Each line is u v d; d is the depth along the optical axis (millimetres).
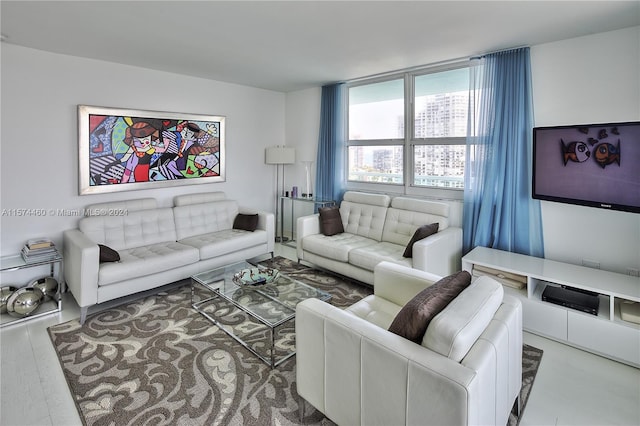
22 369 2271
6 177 3232
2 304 3021
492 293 1686
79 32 2873
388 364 1402
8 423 1820
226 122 4945
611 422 1838
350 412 1586
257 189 5496
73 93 3559
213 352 2477
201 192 4738
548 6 2365
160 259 3334
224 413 1888
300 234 4195
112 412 1894
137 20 2621
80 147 3604
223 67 4035
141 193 4148
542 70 3172
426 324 1483
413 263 3119
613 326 2338
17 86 3230
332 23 2678
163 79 4234
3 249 3254
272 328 2258
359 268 3549
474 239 3648
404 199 4031
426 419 1303
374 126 4754
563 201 2857
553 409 1935
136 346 2547
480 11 2447
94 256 2902
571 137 2762
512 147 3305
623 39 2766
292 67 4055
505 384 1564
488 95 3443
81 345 2557
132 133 3971
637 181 2387
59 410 1917
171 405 1948
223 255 3941
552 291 2754
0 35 2932
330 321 1626
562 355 2451
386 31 2842
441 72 3990
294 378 2193
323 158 5172
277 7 2395
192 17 2566
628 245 2846
